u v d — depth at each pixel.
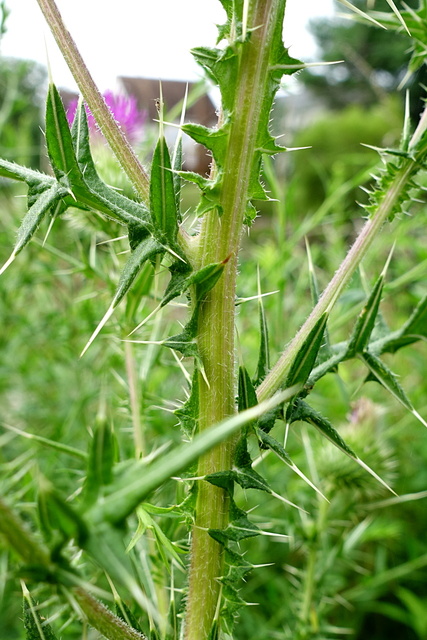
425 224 0.71
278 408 0.23
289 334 0.61
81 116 0.22
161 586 0.33
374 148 0.26
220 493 0.22
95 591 0.15
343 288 0.26
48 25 0.22
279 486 0.55
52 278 0.62
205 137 0.21
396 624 0.71
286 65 0.21
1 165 0.22
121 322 0.38
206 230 0.22
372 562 0.68
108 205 0.21
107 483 0.14
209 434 0.13
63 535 0.14
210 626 0.22
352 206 1.30
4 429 0.67
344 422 0.63
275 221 0.73
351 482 0.42
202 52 0.20
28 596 0.21
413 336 0.27
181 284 0.21
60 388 0.69
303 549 0.45
